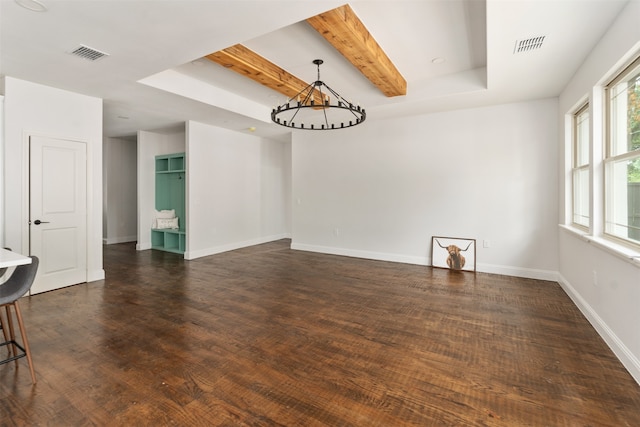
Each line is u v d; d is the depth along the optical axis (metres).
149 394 1.98
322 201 6.59
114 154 7.74
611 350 2.53
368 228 6.05
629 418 1.77
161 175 7.26
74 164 4.21
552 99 4.50
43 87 3.89
